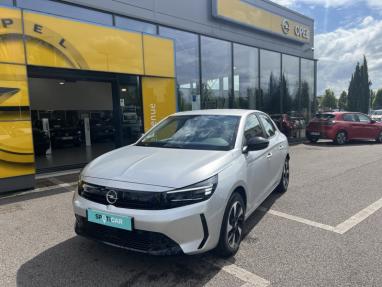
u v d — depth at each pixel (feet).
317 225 14.37
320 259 11.15
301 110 58.54
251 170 13.00
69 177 25.11
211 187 10.00
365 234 13.33
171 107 33.65
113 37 27.94
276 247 12.10
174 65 33.42
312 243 12.45
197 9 38.42
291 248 12.01
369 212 16.12
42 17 23.16
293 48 55.47
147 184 9.69
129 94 31.12
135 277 10.02
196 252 9.68
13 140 20.49
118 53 28.40
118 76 30.53
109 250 11.84
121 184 9.87
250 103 47.24
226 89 43.16
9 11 20.72
